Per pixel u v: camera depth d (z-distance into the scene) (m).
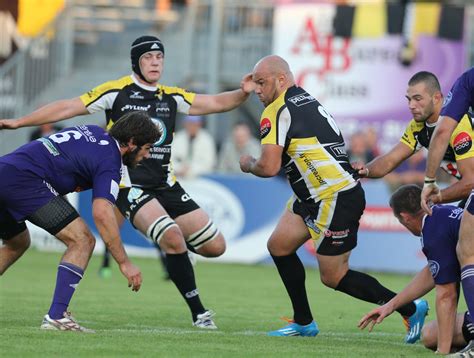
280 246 27.56
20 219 25.38
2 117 68.12
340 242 26.84
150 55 30.06
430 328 24.70
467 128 25.52
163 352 22.48
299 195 27.16
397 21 62.06
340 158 26.78
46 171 25.20
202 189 56.94
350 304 38.44
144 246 58.34
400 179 54.38
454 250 23.48
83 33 74.81
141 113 25.67
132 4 75.94
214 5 66.88
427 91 26.03
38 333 24.72
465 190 25.02
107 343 23.53
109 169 25.08
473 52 63.84
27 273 47.41
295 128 26.50
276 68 26.72
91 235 25.73
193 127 56.94
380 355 23.27
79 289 40.97
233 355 22.47
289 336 27.38
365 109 62.66
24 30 73.25
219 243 30.52
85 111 30.09
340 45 62.88
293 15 63.75
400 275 52.16
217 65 67.00
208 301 38.00
